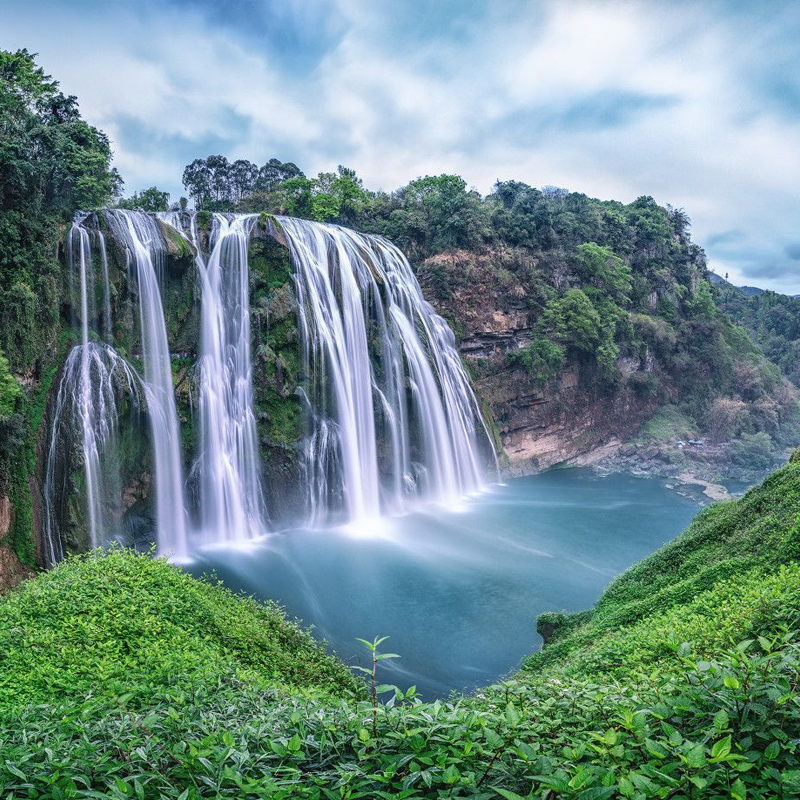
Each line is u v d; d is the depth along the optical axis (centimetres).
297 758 543
